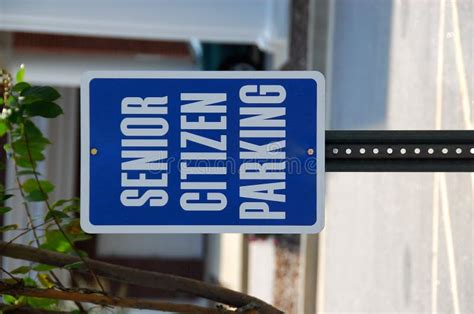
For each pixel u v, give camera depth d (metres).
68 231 3.91
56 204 3.91
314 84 3.03
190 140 3.03
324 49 8.95
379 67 6.98
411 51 6.23
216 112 3.03
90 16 10.20
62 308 3.93
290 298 9.95
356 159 3.13
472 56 5.04
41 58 13.28
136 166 3.04
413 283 5.98
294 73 3.02
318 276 8.82
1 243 3.44
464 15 5.22
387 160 3.13
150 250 16.67
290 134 3.03
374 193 7.00
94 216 3.04
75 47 13.45
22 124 3.89
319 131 3.03
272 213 3.03
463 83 5.19
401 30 6.46
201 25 10.55
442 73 5.57
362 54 7.48
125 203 3.04
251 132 3.03
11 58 13.06
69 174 14.63
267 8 10.56
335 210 8.26
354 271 7.49
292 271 9.94
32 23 10.16
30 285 3.67
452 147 3.13
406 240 6.17
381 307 6.68
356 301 7.38
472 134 3.13
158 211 3.04
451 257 5.28
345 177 7.92
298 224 3.03
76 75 13.57
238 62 12.52
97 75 3.03
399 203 6.35
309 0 9.40
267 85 3.03
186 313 3.26
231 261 13.66
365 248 7.18
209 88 3.03
